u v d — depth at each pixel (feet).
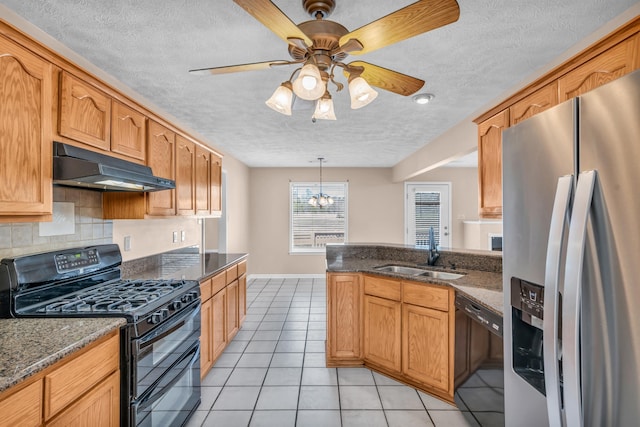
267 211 21.21
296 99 6.52
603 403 2.55
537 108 5.86
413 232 21.39
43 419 3.51
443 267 9.32
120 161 6.07
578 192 2.77
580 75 4.90
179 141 8.77
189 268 9.32
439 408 7.07
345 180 21.26
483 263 8.80
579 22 5.37
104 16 5.14
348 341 9.00
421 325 7.63
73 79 5.16
